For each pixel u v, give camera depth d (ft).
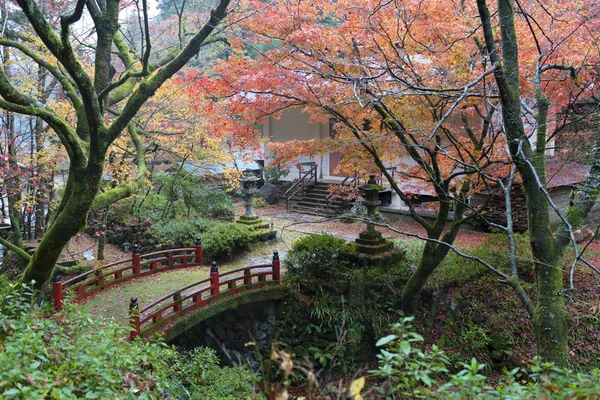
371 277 36.86
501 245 39.73
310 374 10.44
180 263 46.34
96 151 25.76
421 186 46.14
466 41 27.84
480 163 30.48
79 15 22.18
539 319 20.63
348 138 30.22
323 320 35.73
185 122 50.26
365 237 39.01
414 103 28.45
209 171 65.26
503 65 21.13
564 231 22.13
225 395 24.95
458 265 38.73
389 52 28.43
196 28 43.93
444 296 37.35
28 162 46.70
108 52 30.40
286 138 73.82
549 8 28.48
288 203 71.26
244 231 49.44
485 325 35.29
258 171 78.79
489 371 33.09
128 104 26.05
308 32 27.02
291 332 36.94
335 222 59.93
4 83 23.50
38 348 13.53
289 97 28.91
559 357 19.98
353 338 34.99
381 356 11.49
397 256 39.22
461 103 28.60
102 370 13.66
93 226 52.03
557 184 41.86
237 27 31.32
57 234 26.55
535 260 20.71
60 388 11.91
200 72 32.14
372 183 38.78
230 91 30.40
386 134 26.23
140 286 38.50
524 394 10.68
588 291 36.09
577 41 27.81
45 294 31.78
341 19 30.71
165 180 58.59
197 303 32.99
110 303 34.60
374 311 36.19
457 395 10.55
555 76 28.71
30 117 46.09
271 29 29.60
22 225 56.08
